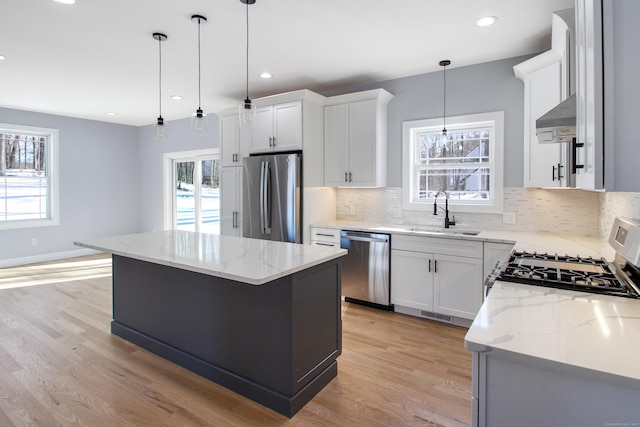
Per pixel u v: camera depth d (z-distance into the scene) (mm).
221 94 4781
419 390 2291
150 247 2625
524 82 3186
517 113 3512
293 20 2764
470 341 992
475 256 3152
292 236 4020
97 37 3041
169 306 2689
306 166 4082
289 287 2053
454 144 3949
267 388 2152
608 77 1089
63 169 6297
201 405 2156
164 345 2727
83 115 6230
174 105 5422
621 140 1085
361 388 2318
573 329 1062
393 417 2025
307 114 4090
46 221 6125
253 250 2506
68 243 6398
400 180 4160
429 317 3492
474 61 3621
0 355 2748
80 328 3279
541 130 1644
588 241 2844
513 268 1792
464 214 3824
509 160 3566
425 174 4113
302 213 4078
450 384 2357
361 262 3791
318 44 3203
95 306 3859
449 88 3840
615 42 1082
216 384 2387
